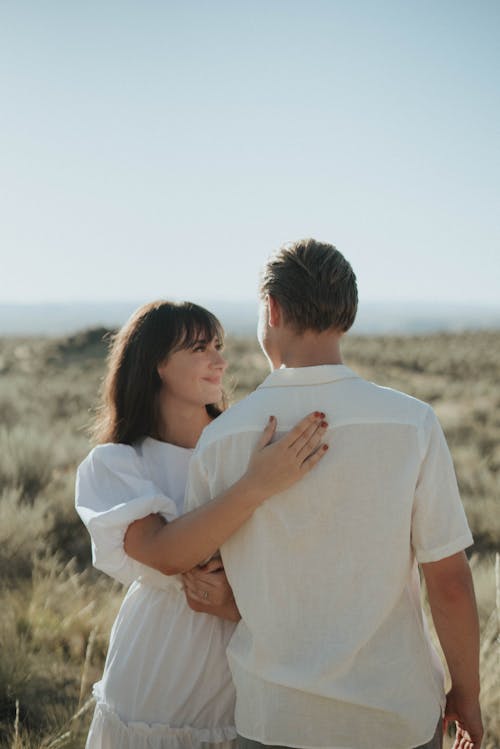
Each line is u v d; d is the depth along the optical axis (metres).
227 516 1.75
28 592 4.54
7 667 3.60
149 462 2.29
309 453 1.72
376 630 1.70
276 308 1.85
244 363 23.98
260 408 1.83
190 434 2.40
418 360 26.55
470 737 1.90
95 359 25.77
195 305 2.40
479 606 4.39
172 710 2.08
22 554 5.28
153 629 2.13
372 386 1.78
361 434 1.72
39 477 7.54
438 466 1.72
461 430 12.48
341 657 1.68
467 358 26.81
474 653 1.81
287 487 1.73
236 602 1.85
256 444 1.81
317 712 1.70
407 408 1.74
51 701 3.51
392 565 1.70
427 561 1.74
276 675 1.72
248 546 1.80
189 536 1.80
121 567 2.04
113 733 2.11
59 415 13.62
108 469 2.20
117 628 2.22
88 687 3.65
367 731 1.69
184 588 2.03
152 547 1.92
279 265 1.83
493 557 5.82
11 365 25.19
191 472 1.94
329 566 1.72
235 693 2.13
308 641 1.71
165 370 2.34
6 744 3.15
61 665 3.82
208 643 2.11
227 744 2.10
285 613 1.73
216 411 2.62
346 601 1.70
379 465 1.71
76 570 5.35
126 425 2.35
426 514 1.72
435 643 3.80
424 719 1.72
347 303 1.82
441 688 1.84
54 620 4.25
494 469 9.52
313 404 1.77
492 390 17.95
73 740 3.18
